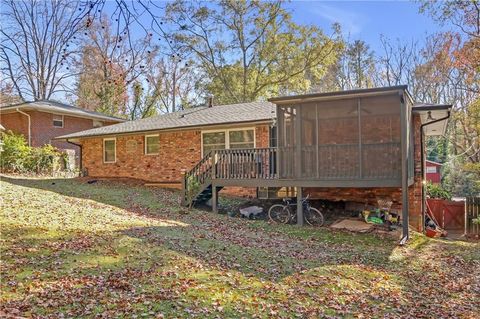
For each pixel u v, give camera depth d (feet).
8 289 18.33
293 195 49.14
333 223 42.70
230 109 63.87
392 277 26.30
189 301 19.07
